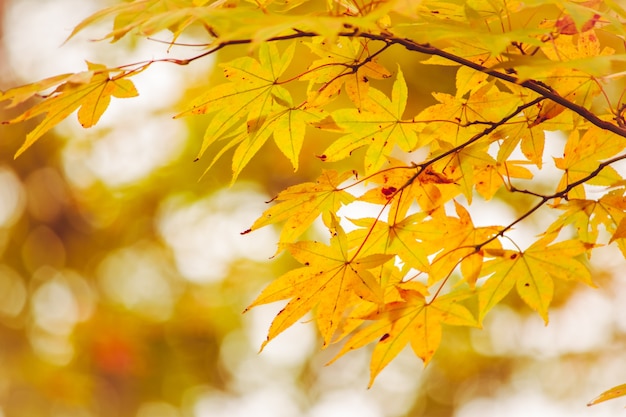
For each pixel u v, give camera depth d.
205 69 5.50
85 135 6.60
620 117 1.38
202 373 7.98
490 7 1.27
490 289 1.56
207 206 6.32
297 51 4.47
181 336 7.74
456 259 1.51
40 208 7.44
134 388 7.76
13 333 7.91
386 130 1.45
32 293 7.91
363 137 1.46
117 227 7.03
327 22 0.92
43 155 7.12
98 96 1.23
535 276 1.54
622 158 1.36
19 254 7.72
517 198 4.80
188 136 5.71
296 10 4.03
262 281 7.11
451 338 6.57
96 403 7.84
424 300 1.50
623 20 1.37
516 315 6.29
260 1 1.25
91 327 7.51
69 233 7.48
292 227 1.51
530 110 1.42
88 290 7.80
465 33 1.07
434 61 1.37
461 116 1.43
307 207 1.47
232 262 7.09
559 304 6.04
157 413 7.96
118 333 7.50
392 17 2.46
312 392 8.42
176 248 6.95
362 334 1.52
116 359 7.52
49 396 7.52
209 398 8.34
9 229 7.62
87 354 7.60
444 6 1.29
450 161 1.46
